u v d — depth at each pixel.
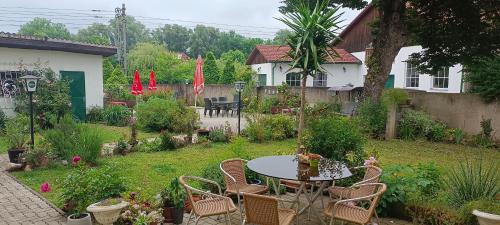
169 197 4.39
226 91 21.98
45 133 7.80
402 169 5.06
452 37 11.10
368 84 12.27
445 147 10.12
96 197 4.29
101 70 14.11
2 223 4.29
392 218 4.66
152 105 12.20
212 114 17.55
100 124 13.31
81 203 4.29
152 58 34.94
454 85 14.21
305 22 6.33
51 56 12.66
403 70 16.64
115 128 12.59
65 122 7.79
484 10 10.89
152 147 8.99
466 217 3.96
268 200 3.09
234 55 44.22
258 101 16.28
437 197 4.63
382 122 11.30
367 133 11.03
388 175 4.81
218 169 5.48
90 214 4.18
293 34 6.50
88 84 13.74
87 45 13.16
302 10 6.38
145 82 30.19
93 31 62.25
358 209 3.83
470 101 11.16
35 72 12.07
